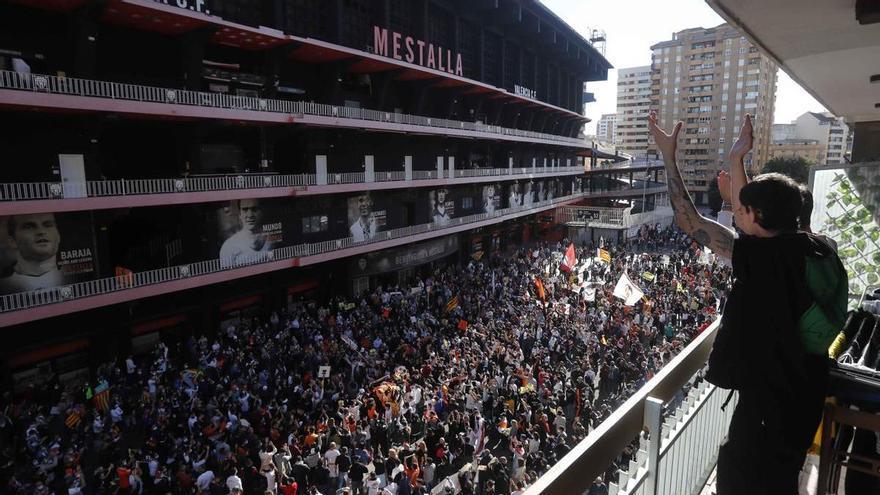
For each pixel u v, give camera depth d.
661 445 3.62
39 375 23.41
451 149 47.84
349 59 33.16
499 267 45.88
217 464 15.23
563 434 16.28
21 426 17.52
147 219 29.38
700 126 110.12
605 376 21.27
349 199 35.88
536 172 62.00
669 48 112.69
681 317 27.95
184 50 25.67
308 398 19.16
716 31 105.75
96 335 24.91
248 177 28.06
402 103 43.28
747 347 2.47
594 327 26.70
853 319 3.89
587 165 107.31
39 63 22.22
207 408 17.84
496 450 17.23
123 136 26.59
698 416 4.47
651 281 35.50
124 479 14.54
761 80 102.75
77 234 22.86
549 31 60.22
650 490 3.40
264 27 27.14
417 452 15.30
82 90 21.47
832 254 2.48
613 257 47.59
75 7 21.22
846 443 3.42
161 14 22.91
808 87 5.76
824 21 3.55
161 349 23.83
